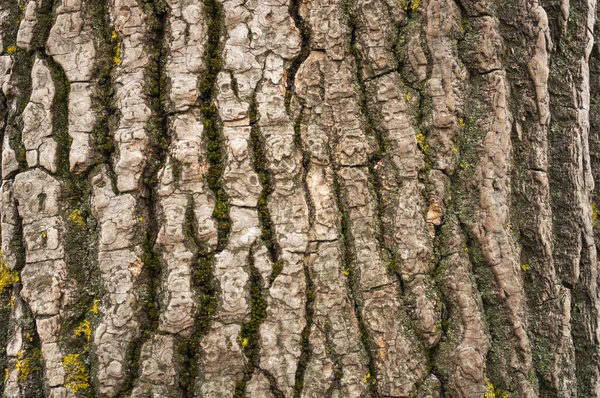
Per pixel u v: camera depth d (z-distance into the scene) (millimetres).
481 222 639
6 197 632
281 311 602
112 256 607
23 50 643
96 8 631
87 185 622
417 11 646
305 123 621
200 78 616
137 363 602
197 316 601
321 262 610
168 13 621
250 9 619
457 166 645
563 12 691
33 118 626
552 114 695
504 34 665
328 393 601
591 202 722
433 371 627
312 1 627
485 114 650
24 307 620
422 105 643
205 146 611
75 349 610
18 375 613
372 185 629
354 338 609
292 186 612
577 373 686
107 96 626
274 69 619
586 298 689
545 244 658
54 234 614
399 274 622
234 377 598
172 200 606
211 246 603
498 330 641
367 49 634
